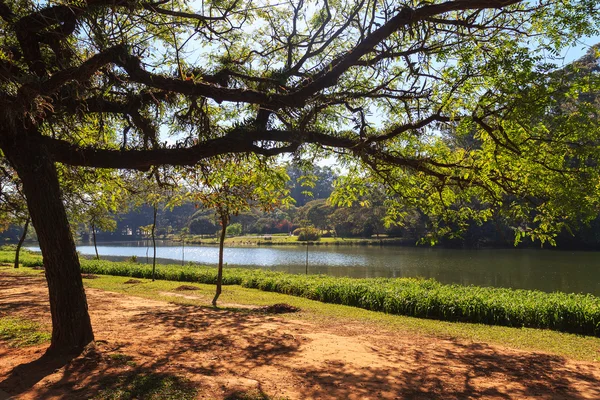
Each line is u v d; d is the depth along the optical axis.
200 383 4.78
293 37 7.65
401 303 11.65
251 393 4.57
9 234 69.62
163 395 4.38
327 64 6.01
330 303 13.26
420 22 5.54
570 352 7.65
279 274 19.80
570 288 19.73
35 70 5.51
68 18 5.19
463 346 7.72
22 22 5.12
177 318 8.95
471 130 6.11
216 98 5.45
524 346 8.03
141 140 6.78
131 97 6.31
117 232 85.25
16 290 13.09
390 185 7.52
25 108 4.68
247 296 14.02
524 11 5.58
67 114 6.01
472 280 22.77
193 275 19.33
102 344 6.04
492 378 5.71
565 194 5.92
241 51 7.76
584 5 5.38
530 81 5.19
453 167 6.77
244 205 12.72
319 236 54.25
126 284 16.50
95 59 4.88
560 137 5.77
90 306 10.20
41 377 4.70
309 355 6.29
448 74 5.75
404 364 6.15
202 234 69.94
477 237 42.25
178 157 5.91
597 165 5.86
